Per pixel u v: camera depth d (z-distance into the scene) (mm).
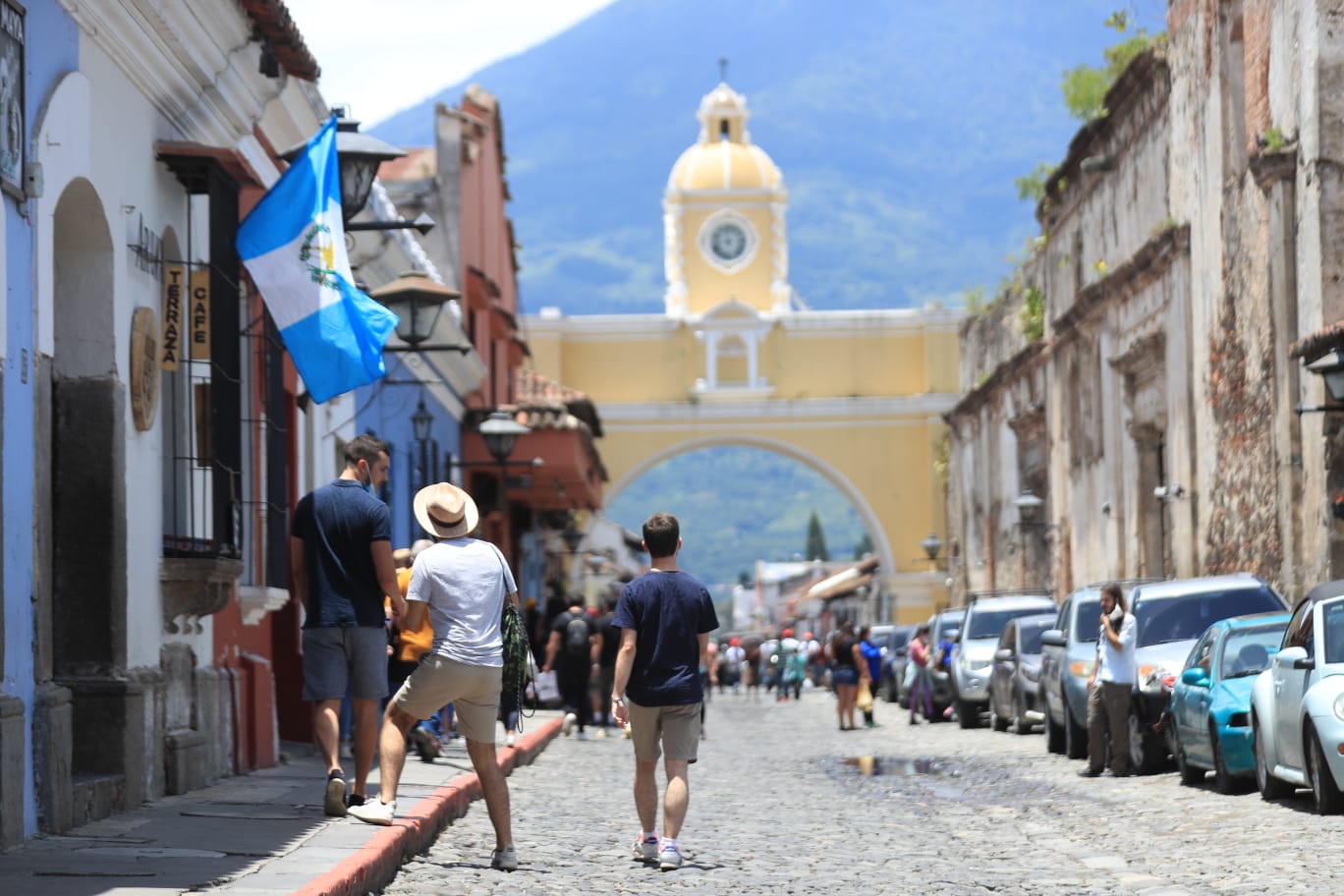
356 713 10539
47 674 9891
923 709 32781
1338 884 9039
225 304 12922
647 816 10578
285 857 8836
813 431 64625
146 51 12078
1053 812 13742
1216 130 23969
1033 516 36812
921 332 65188
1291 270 21172
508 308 44562
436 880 9523
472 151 35406
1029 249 41438
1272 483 21875
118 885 7797
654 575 10602
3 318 9180
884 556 64062
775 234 70000
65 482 11250
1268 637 15250
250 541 15625
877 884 9570
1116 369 30906
